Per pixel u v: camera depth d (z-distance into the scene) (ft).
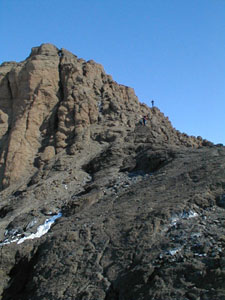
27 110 111.55
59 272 49.32
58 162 93.71
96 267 47.24
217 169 59.93
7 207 82.12
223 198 52.31
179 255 41.75
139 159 82.69
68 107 107.65
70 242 54.08
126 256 46.29
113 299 41.55
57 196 80.43
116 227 53.42
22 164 102.17
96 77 121.80
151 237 47.39
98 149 97.19
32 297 47.93
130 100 124.36
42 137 109.19
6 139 114.42
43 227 67.92
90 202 69.62
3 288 55.62
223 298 34.42
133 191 65.82
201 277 37.70
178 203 52.11
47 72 116.06
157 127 107.65
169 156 77.51
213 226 46.16
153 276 40.50
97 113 110.11
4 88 124.06
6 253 59.62
